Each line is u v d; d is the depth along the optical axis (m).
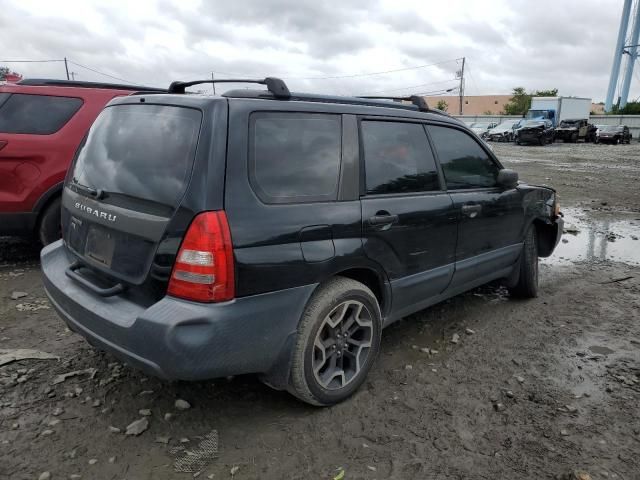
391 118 3.46
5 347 3.71
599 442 2.80
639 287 5.45
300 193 2.80
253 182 2.61
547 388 3.36
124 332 2.52
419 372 3.53
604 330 4.32
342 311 2.99
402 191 3.43
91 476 2.45
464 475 2.53
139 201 2.67
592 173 17.27
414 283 3.52
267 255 2.59
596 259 6.62
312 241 2.79
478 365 3.65
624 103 63.72
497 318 4.54
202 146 2.52
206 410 3.00
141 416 2.93
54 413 2.93
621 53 62.75
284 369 2.79
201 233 2.42
